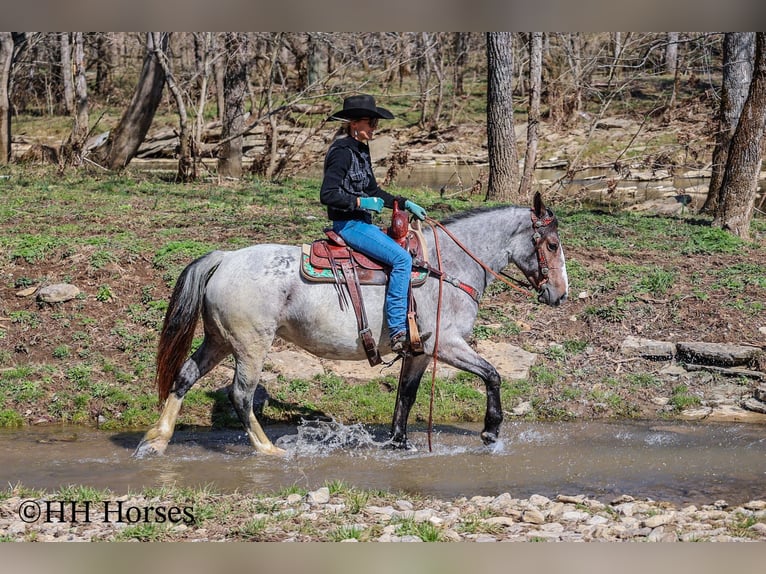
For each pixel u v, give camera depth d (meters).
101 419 9.05
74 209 15.34
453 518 6.11
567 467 7.67
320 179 23.44
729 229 15.55
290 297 7.55
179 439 8.52
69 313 10.73
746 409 9.62
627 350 10.69
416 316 7.71
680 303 11.50
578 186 24.92
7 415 8.95
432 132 37.66
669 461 7.88
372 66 35.06
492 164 19.45
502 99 19.12
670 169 24.28
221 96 34.66
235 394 7.77
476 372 7.99
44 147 23.92
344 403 9.45
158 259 11.94
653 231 15.31
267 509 6.27
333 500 6.56
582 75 29.39
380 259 7.54
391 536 5.65
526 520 6.11
